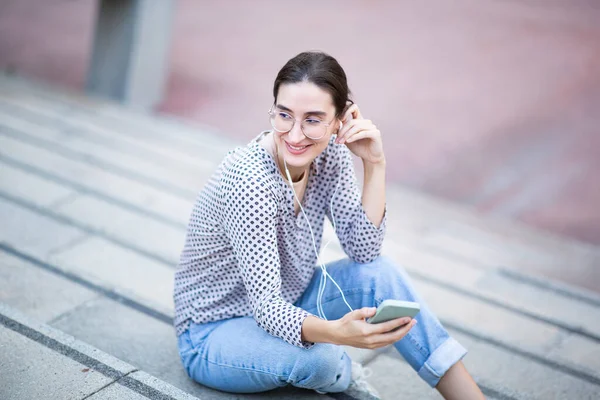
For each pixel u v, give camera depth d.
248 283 2.46
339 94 2.36
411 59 11.05
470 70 10.80
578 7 14.45
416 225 5.01
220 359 2.64
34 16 11.06
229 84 9.35
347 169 2.71
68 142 5.34
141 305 3.33
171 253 3.90
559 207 7.03
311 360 2.51
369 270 2.66
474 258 4.53
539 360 3.27
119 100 7.42
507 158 8.02
